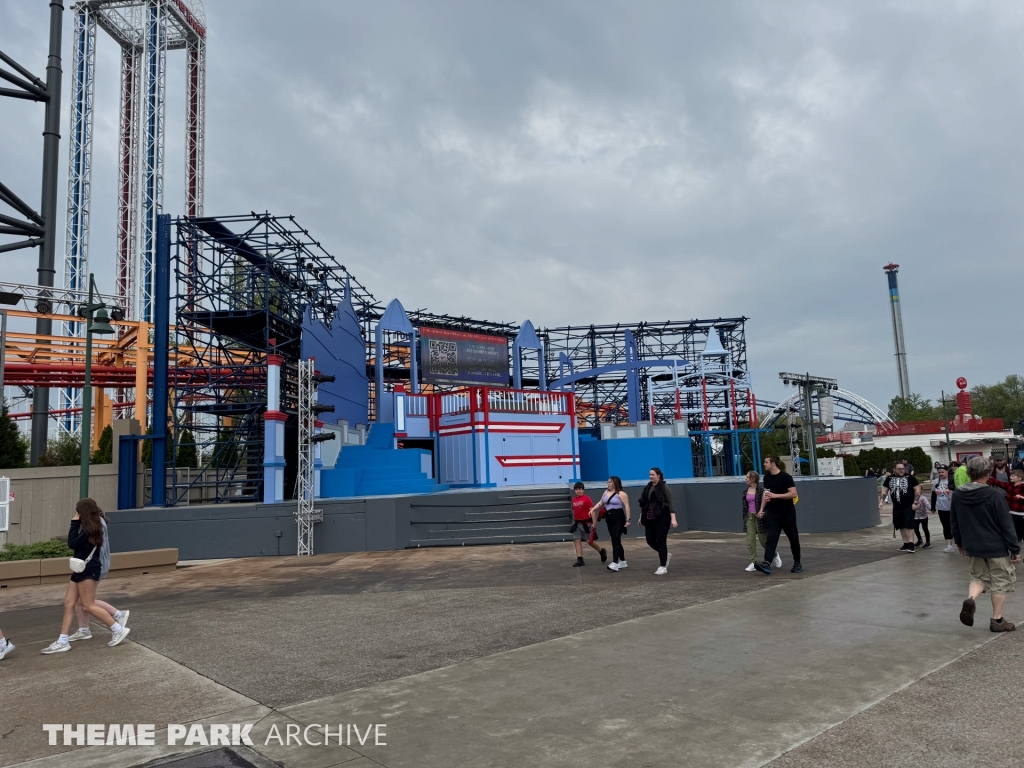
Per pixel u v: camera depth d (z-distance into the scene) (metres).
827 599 8.84
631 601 9.35
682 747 4.36
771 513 11.20
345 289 28.59
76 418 49.75
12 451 27.03
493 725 4.89
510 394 26.67
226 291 23.44
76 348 32.41
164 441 21.36
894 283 116.50
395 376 35.56
